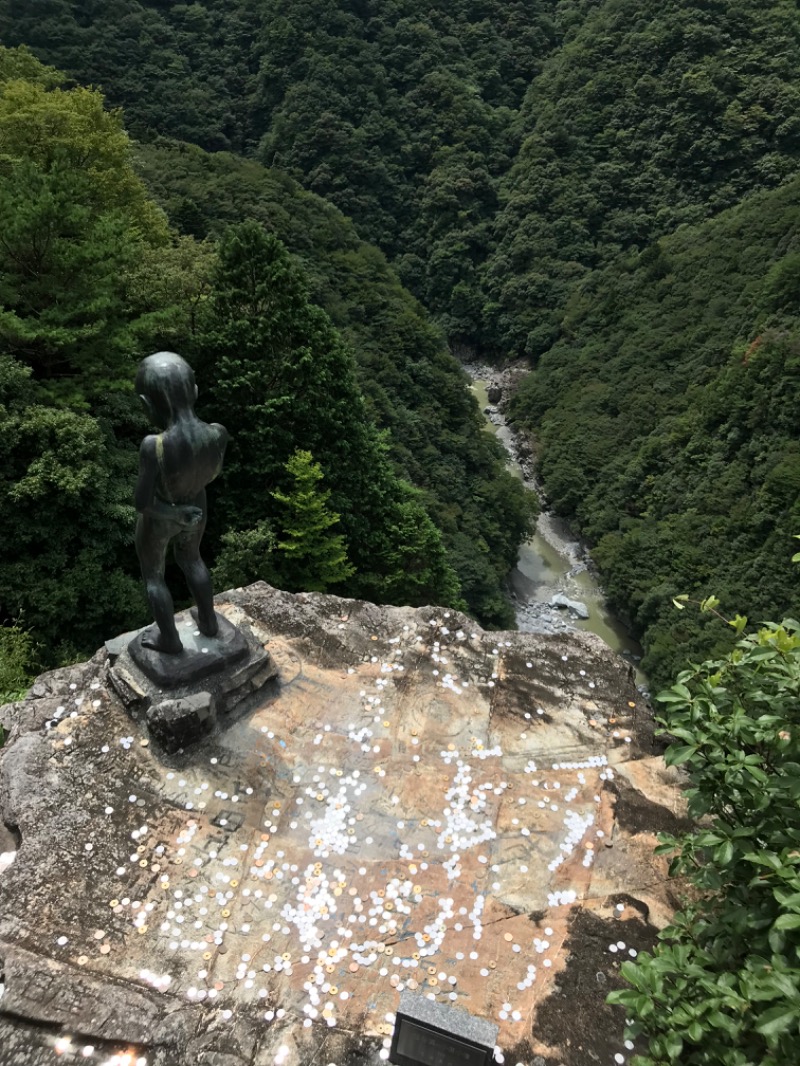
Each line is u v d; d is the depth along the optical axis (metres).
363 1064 4.25
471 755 6.25
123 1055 4.21
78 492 11.77
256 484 15.86
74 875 5.14
